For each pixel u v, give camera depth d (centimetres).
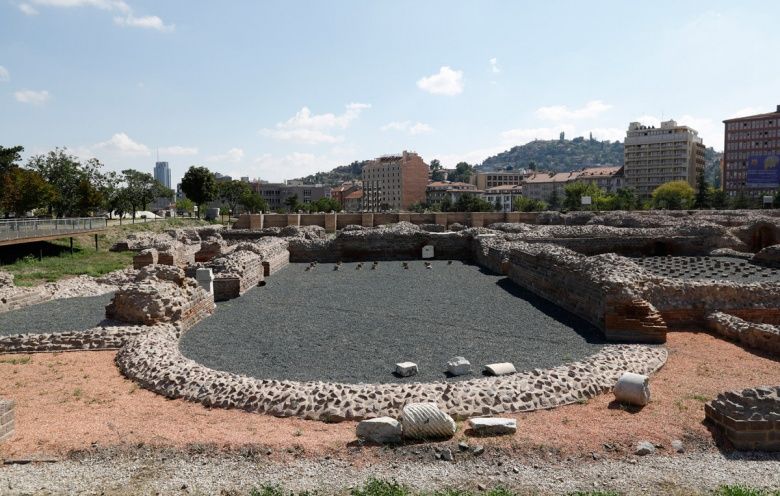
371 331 1631
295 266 3456
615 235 3866
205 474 762
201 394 1052
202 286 1998
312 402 982
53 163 6550
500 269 2942
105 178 7681
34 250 3838
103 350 1412
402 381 1158
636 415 957
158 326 1547
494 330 1630
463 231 4009
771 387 875
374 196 16438
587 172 16912
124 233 4944
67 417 962
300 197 17925
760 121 12719
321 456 811
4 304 1884
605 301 1533
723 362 1284
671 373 1205
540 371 1098
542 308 1956
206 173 8188
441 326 1688
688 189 11188
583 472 768
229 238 4794
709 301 1658
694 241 3741
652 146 14412
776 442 834
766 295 1672
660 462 798
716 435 876
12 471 771
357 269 3281
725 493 699
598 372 1119
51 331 1574
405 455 815
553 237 3916
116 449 831
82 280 2502
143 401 1051
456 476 757
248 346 1466
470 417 946
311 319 1814
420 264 3509
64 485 736
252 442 849
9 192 4881
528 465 788
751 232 3950
